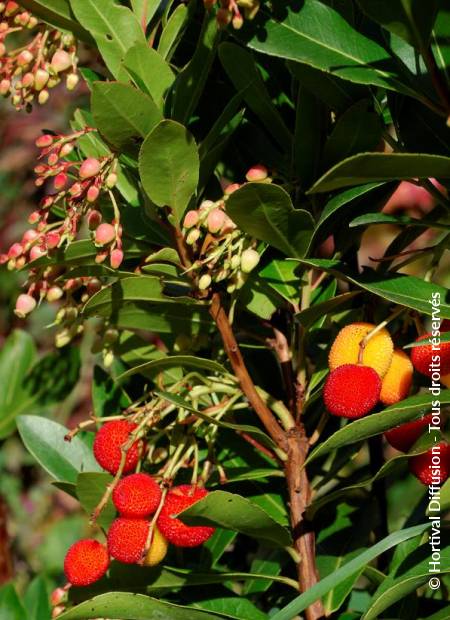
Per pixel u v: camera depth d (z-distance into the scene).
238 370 0.47
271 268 0.49
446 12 0.43
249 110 0.51
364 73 0.43
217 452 0.52
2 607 0.60
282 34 0.44
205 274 0.45
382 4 0.41
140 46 0.44
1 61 0.48
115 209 0.44
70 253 0.46
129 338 0.52
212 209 0.44
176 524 0.45
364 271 0.50
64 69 0.46
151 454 0.48
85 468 0.54
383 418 0.42
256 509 0.44
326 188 0.41
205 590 0.50
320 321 0.49
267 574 0.52
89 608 0.46
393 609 0.49
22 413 0.66
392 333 0.53
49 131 0.52
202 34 0.44
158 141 0.42
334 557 0.52
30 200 1.14
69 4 0.45
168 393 0.44
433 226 0.44
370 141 0.46
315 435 0.49
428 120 0.46
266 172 0.47
